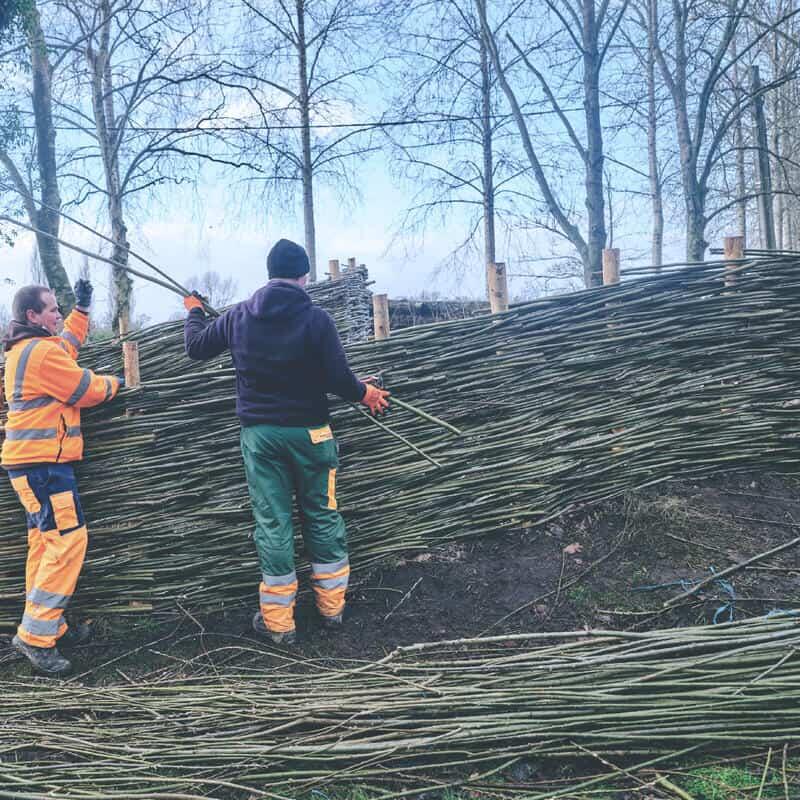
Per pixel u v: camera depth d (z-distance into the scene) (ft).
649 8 49.67
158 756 8.59
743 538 12.32
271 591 10.85
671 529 12.56
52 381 10.73
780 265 13.79
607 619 10.91
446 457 12.91
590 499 13.46
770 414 13.76
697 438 13.75
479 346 13.24
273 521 10.83
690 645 9.02
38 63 47.34
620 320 13.62
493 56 47.93
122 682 10.50
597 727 8.34
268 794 7.95
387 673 9.72
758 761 7.90
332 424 12.62
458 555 12.73
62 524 10.84
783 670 8.52
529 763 8.28
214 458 12.23
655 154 57.82
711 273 13.82
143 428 12.02
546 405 13.39
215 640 11.36
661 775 7.84
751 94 42.09
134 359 12.21
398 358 13.00
